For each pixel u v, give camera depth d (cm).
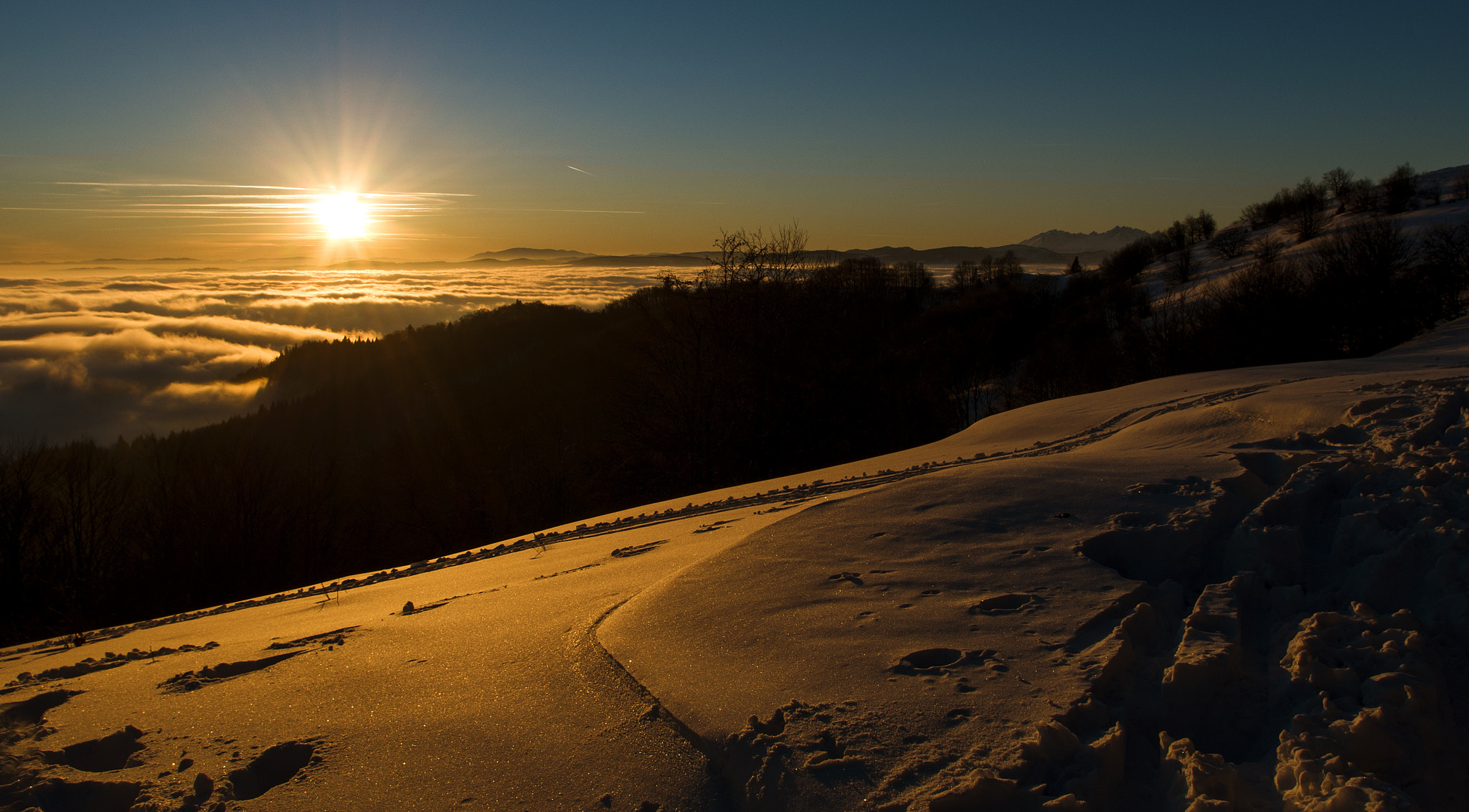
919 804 245
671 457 2534
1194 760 263
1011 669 325
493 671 407
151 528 2506
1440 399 660
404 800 290
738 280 2586
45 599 2259
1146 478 582
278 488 2739
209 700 405
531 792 289
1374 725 275
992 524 518
